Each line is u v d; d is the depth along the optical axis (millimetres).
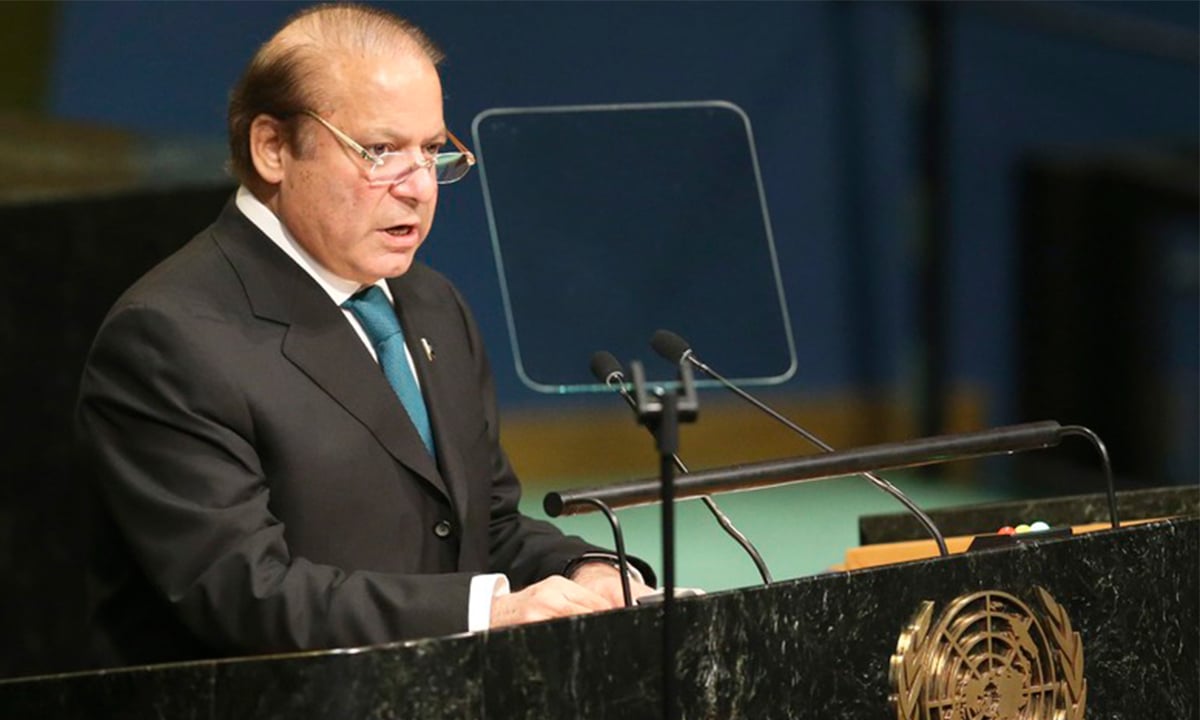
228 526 8461
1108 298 26625
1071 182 26828
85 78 21516
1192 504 11492
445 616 8203
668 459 7578
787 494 24672
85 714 7590
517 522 10195
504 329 23453
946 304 26531
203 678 7391
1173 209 26391
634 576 9586
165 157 15766
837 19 26438
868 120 26641
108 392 8781
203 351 8742
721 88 25891
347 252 9078
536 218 11680
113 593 9086
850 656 8062
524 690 7383
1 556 14766
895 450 8562
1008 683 8430
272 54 9117
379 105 8969
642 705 7609
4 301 14602
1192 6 26828
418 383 9641
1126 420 26406
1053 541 8742
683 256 11812
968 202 27125
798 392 26453
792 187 26453
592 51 25000
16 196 14570
